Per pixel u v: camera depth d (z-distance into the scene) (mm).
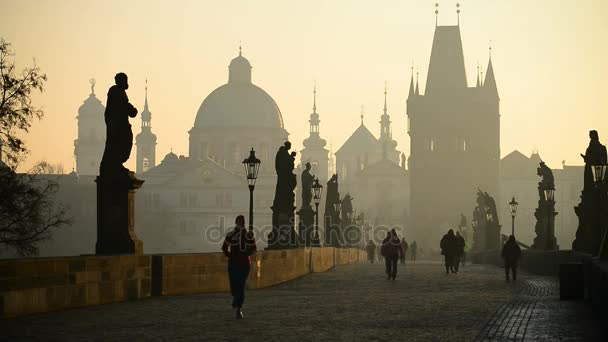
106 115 52406
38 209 95375
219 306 46594
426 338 34156
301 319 40812
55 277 43031
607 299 34312
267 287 66750
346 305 48312
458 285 69312
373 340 33625
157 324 38500
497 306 47625
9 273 39812
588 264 50656
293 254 79625
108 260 47438
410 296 55469
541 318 41188
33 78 99562
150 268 51938
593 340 33500
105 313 42562
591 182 76438
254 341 33344
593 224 67812
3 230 93062
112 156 52062
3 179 92125
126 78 52875
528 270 100250
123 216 51906
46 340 33125
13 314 39969
